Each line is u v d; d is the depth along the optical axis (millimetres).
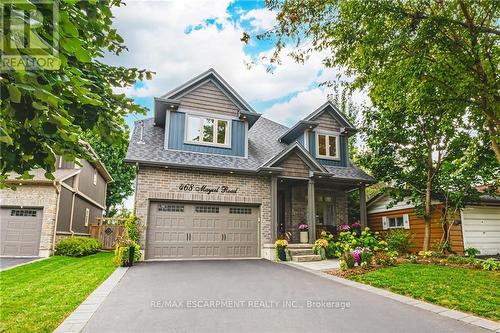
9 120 2467
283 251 11789
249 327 4500
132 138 13094
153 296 6098
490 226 14422
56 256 13289
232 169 12602
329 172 14039
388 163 13805
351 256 9250
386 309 5477
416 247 14703
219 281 7645
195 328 4418
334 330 4441
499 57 8828
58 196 14070
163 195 11953
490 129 9180
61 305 5344
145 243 11500
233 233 12797
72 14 2408
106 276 8102
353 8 7102
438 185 13133
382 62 7719
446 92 8523
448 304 5684
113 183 29047
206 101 13805
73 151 3057
